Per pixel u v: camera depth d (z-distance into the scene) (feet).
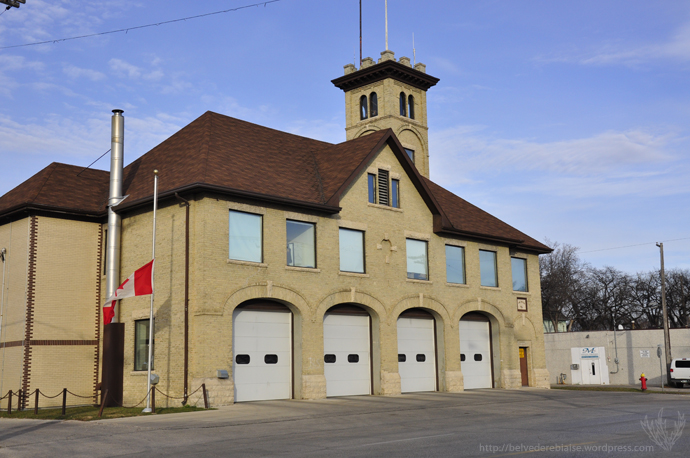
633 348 168.45
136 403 87.20
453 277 115.55
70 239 97.76
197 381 79.87
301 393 89.81
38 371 91.86
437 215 112.47
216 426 62.13
